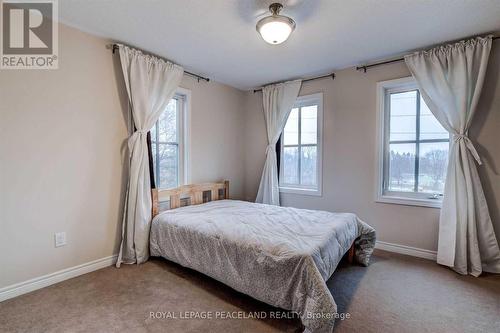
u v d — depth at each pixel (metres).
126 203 2.62
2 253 1.92
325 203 3.48
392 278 2.32
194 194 3.38
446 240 2.52
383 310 1.83
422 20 2.14
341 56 2.90
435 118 2.75
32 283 2.07
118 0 1.88
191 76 3.44
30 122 2.04
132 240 2.61
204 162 3.66
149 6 1.95
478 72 2.39
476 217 2.43
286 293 1.64
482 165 2.49
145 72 2.69
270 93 3.91
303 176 3.77
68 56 2.24
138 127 2.63
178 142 3.38
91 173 2.42
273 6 1.91
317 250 1.73
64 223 2.25
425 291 2.09
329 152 3.42
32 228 2.07
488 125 2.46
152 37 2.46
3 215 1.93
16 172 1.98
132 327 1.64
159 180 3.14
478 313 1.79
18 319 1.71
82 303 1.90
